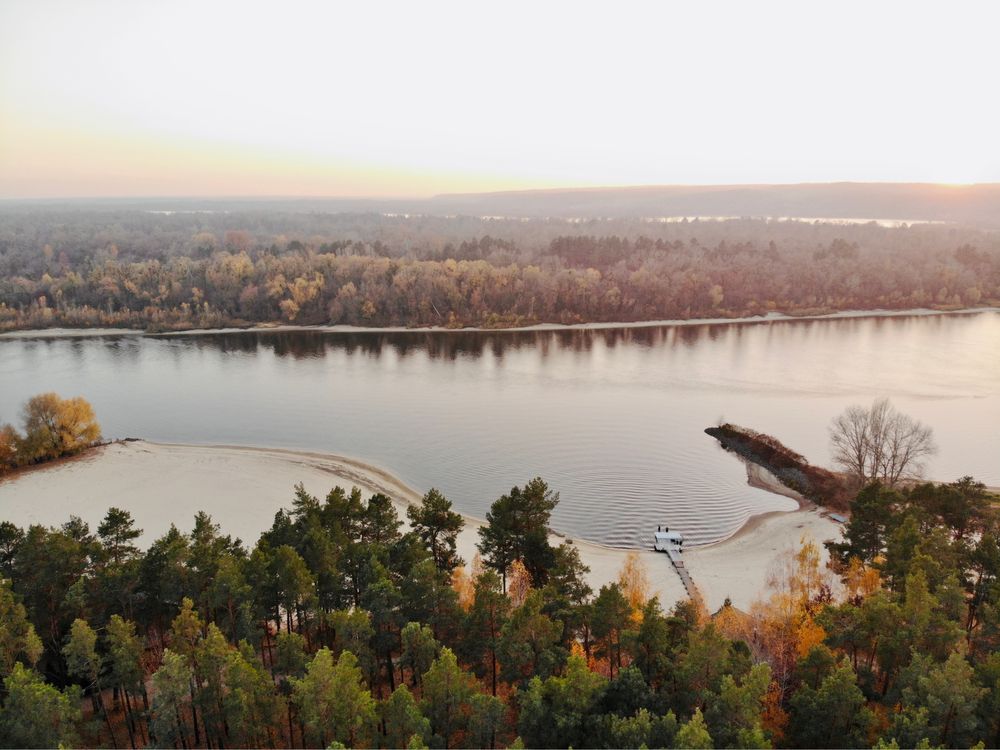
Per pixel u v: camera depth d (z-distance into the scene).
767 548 81.56
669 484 102.69
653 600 46.38
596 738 39.31
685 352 191.50
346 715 38.97
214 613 53.47
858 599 57.59
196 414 136.38
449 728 40.50
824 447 115.81
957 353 183.25
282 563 52.03
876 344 196.62
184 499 95.31
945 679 38.53
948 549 56.78
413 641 45.28
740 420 130.62
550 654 44.81
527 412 137.12
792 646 50.50
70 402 114.31
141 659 45.62
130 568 52.16
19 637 44.91
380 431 126.00
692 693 41.38
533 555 62.62
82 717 45.12
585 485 102.19
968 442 115.94
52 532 60.72
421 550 57.31
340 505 65.75
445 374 169.12
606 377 164.62
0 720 38.69
